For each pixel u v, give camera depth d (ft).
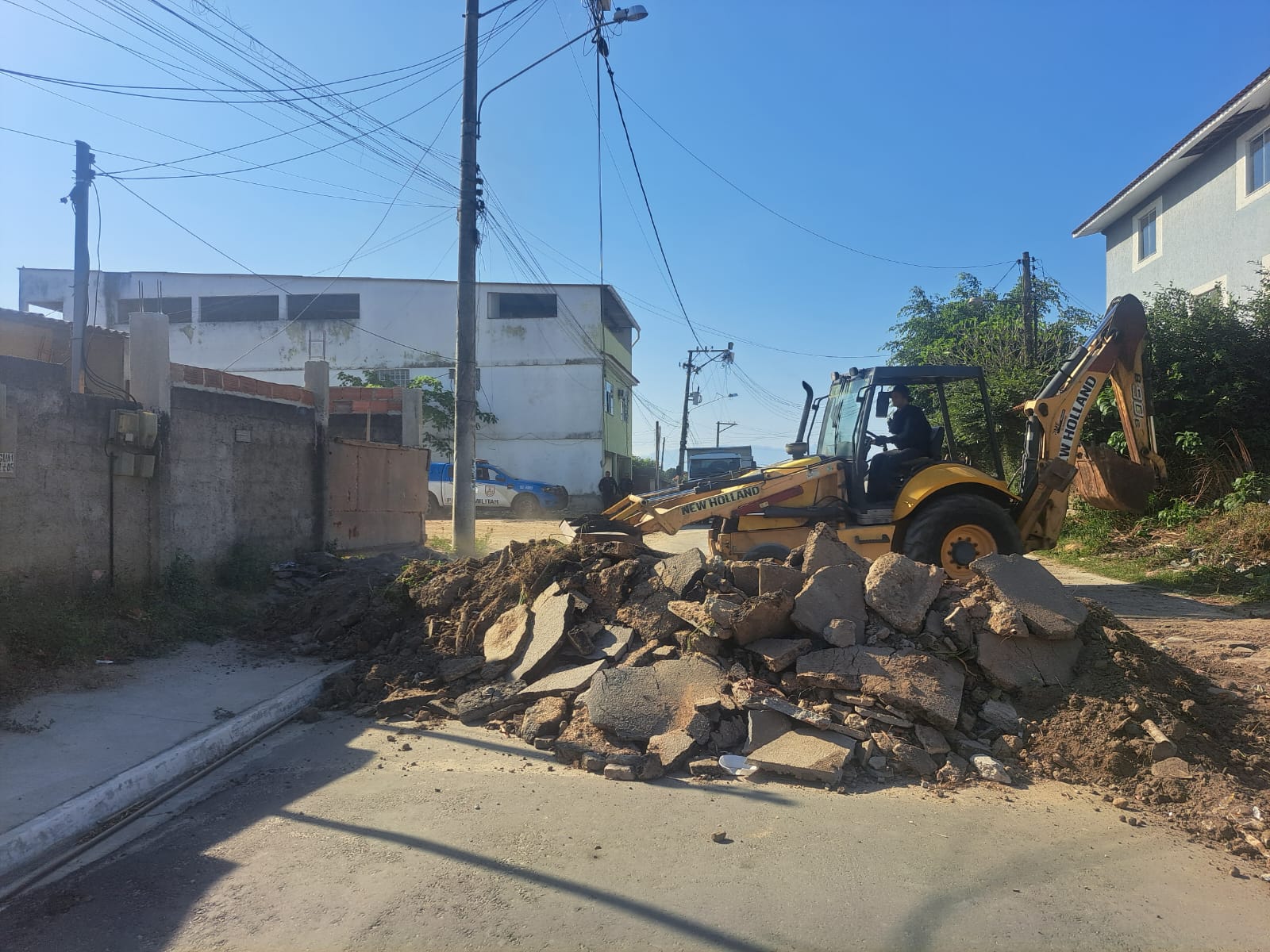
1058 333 72.08
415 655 22.99
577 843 13.03
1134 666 17.65
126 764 15.61
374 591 27.22
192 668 22.41
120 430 25.08
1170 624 27.94
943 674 17.58
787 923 10.61
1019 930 10.44
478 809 14.40
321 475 38.14
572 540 26.00
